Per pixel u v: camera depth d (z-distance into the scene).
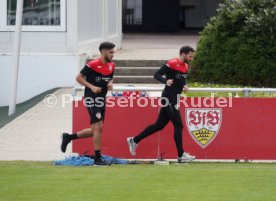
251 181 43.78
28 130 61.94
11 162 50.25
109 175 45.47
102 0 96.25
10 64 81.25
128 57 88.19
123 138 50.22
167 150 50.22
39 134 60.31
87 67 47.47
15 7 82.88
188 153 50.00
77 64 81.00
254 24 77.00
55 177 44.84
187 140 50.00
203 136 49.91
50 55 81.06
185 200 39.12
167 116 48.53
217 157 50.00
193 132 49.91
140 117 50.00
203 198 39.53
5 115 71.62
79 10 83.81
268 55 76.88
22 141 57.88
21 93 81.19
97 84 47.53
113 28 103.88
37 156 52.50
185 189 41.66
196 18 138.50
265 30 76.94
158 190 41.38
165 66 48.06
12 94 70.75
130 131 50.16
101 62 47.47
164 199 39.31
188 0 137.25
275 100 49.59
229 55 77.62
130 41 117.44
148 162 50.25
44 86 81.19
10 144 56.84
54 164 49.28
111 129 50.25
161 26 135.75
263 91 49.59
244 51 77.06
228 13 78.56
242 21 78.38
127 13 136.12
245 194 40.50
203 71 78.88
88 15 88.69
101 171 46.75
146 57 88.31
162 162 49.56
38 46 82.62
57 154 53.16
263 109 49.66
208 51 78.75
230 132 49.88
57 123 64.44
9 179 44.34
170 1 135.38
